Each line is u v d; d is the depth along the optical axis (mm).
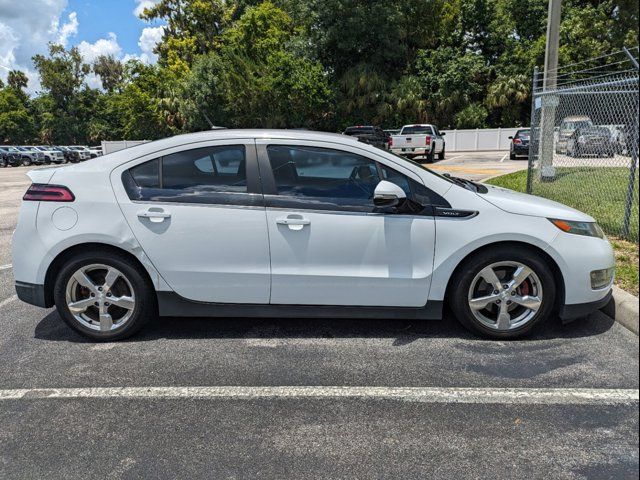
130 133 44406
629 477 2348
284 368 3494
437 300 3771
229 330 4168
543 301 3744
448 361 3543
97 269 3873
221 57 37281
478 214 3697
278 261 3734
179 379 3369
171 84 40906
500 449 2582
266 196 3744
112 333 3930
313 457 2553
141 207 3748
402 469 2445
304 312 3836
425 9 34938
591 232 3801
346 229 3691
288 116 34031
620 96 7961
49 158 43906
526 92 34094
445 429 2764
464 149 33594
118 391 3227
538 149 10781
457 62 34906
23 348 3889
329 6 33250
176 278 3785
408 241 3691
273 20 36750
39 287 3854
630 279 4645
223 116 36750
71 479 2432
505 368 3428
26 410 3029
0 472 2490
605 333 3943
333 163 3805
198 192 3773
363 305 3789
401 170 3787
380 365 3512
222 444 2676
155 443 2695
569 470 2410
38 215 3803
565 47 25328
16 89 73875
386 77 35062
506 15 37281
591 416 2855
